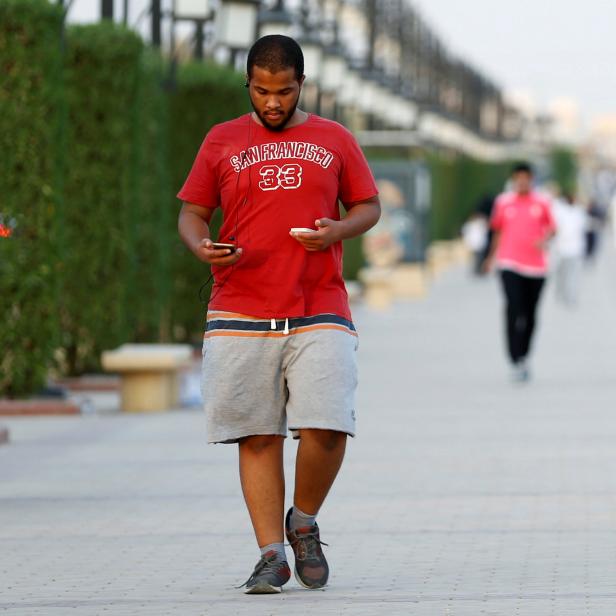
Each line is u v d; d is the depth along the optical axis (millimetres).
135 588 20719
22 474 31828
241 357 19766
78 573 21844
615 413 42719
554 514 26469
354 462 33344
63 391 44000
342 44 84312
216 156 19844
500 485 29828
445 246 157625
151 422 41625
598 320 83812
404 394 48688
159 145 53812
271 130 19766
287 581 20547
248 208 19672
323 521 25938
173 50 55594
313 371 19578
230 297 19859
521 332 52156
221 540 24375
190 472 31984
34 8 41406
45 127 41688
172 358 43969
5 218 41062
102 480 30906
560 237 94250
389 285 95750
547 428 39438
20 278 41969
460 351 65375
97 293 48938
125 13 53312
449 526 25391
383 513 26734
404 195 105438
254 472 20219
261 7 67000
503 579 21016
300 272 19656
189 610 19141
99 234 48594
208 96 59344
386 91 114062
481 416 42375
